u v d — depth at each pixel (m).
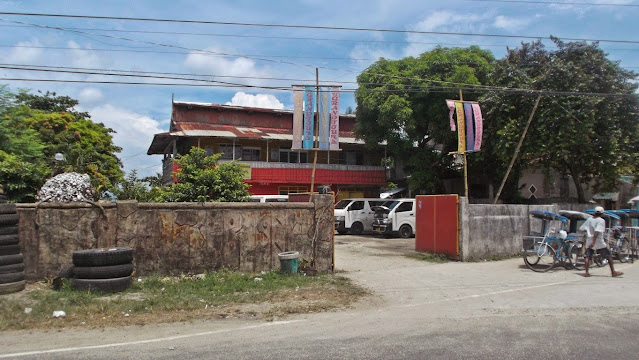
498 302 8.72
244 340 6.20
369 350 5.68
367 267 12.80
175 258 10.76
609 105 18.97
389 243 19.25
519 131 19.88
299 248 11.70
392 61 26.36
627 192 26.75
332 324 7.11
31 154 16.64
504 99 20.44
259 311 7.98
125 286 9.21
